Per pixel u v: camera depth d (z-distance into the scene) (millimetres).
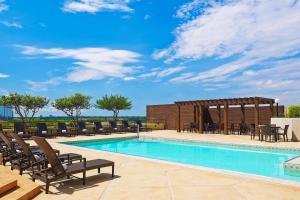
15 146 10250
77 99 34938
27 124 21125
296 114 18672
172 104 28438
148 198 5633
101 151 12242
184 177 7309
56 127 21344
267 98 21172
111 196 5777
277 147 13945
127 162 9461
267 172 9984
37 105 30219
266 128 16250
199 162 12297
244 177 7266
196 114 26375
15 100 28938
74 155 8234
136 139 21281
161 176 7434
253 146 14797
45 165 6941
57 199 5621
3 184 5633
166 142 19328
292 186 6434
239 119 24656
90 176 7453
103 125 25234
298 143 15289
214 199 5551
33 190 5863
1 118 28312
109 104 36531
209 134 22188
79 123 21953
